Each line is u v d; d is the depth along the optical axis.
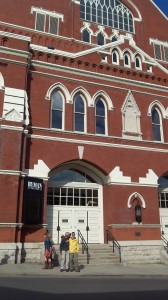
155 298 9.27
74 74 21.88
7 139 17.38
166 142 23.50
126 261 19.22
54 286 10.90
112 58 23.89
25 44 19.84
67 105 20.97
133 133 22.44
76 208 20.64
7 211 16.31
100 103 22.53
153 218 21.08
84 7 29.42
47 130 19.66
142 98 23.89
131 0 31.34
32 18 26.86
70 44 27.03
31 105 19.77
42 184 18.52
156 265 19.11
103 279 13.55
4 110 17.89
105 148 21.16
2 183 16.58
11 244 15.96
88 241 20.25
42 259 16.62
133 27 30.55
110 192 20.52
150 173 22.05
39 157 18.97
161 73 25.34
